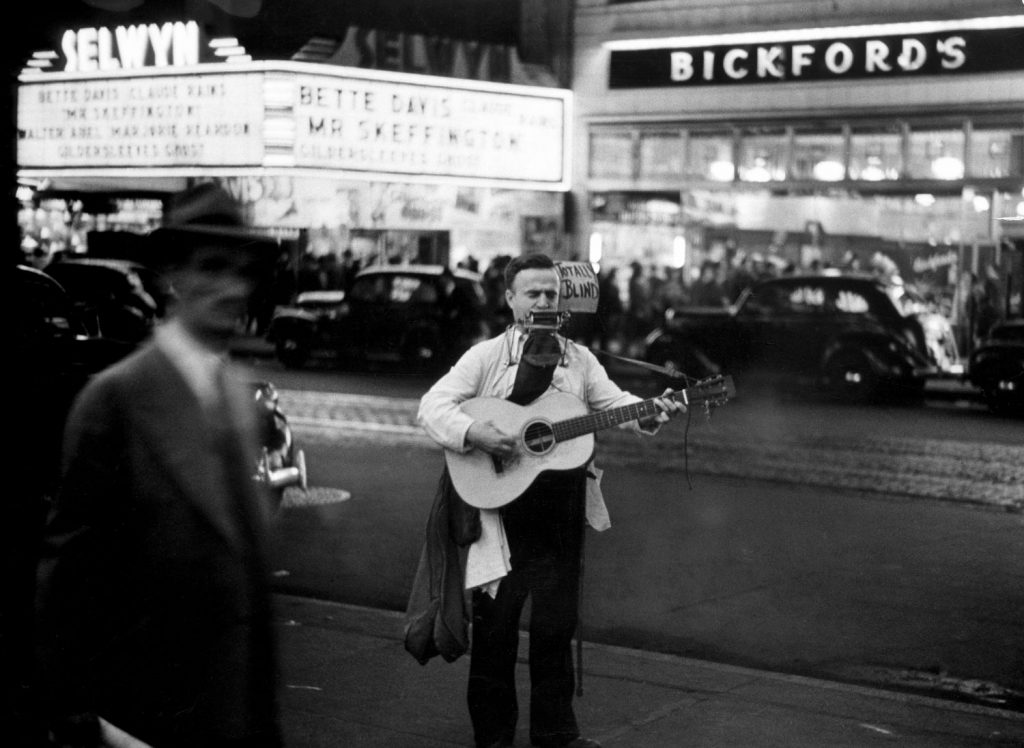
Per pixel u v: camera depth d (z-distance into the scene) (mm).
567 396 4738
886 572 8367
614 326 24375
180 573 2742
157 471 2738
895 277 22703
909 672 6340
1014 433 15602
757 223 25078
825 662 6492
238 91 20344
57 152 22312
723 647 6746
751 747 5016
